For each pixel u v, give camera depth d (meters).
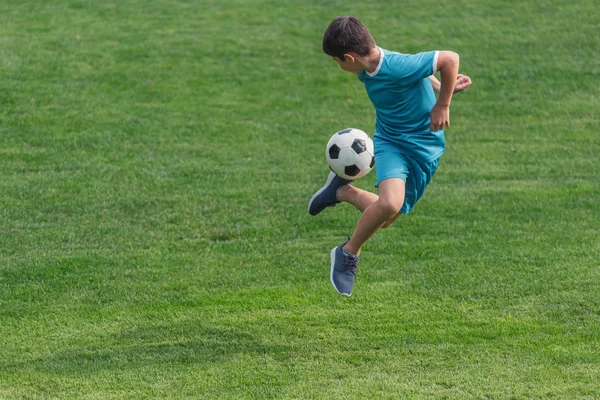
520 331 11.52
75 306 12.61
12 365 10.69
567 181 18.72
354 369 10.51
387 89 10.61
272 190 18.11
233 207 17.09
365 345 11.22
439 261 14.27
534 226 15.97
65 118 22.17
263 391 9.91
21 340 11.46
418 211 16.91
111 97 23.92
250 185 18.42
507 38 29.56
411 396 9.73
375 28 30.58
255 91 25.17
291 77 26.36
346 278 11.23
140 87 24.80
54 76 25.00
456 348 11.04
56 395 9.88
